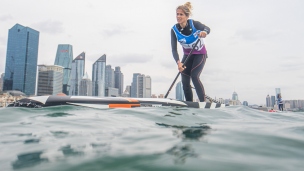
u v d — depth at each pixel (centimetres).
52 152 152
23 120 283
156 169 120
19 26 16762
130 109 402
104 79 15150
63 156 144
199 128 255
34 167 125
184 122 305
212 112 425
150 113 361
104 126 252
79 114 338
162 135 209
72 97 464
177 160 135
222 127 266
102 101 464
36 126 246
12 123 262
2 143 176
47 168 124
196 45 582
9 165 129
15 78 16062
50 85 13625
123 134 212
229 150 159
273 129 249
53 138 194
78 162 132
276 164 131
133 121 291
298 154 151
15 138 193
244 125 288
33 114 332
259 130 241
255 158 141
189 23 574
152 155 145
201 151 155
